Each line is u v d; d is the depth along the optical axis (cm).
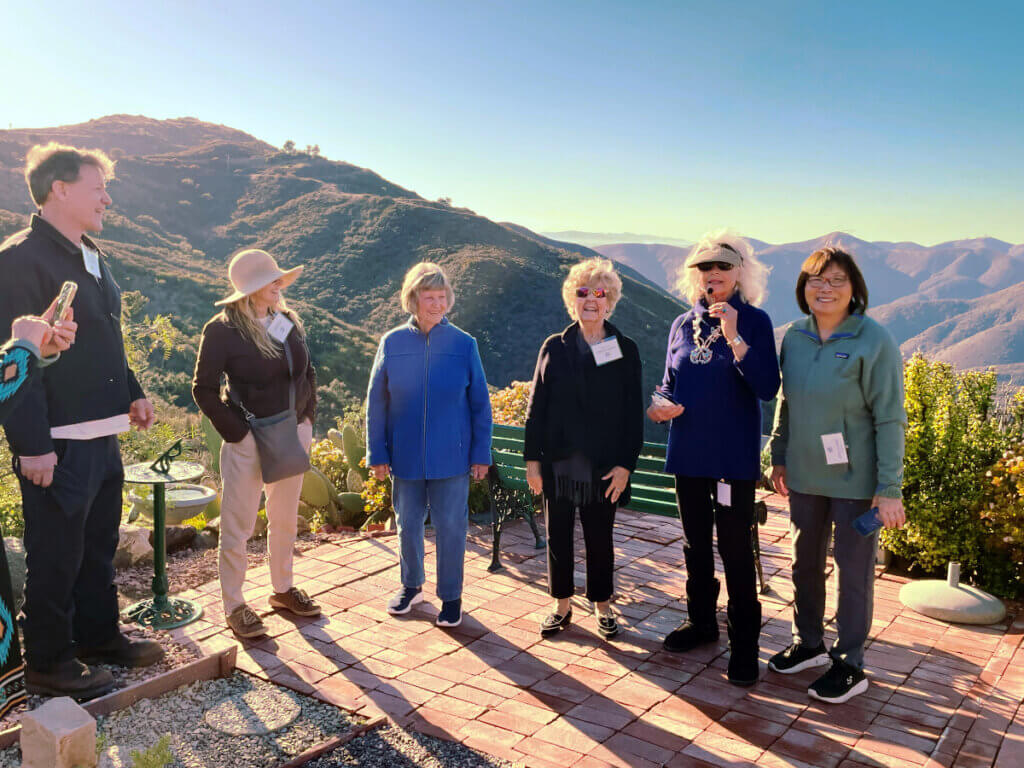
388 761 263
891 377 300
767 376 318
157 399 1190
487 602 426
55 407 278
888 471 299
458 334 390
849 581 316
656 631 388
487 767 261
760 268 336
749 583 327
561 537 375
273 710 296
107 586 316
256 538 540
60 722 199
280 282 363
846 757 271
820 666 347
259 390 361
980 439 461
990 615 395
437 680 330
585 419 360
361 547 511
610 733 286
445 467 380
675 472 345
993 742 277
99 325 288
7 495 556
